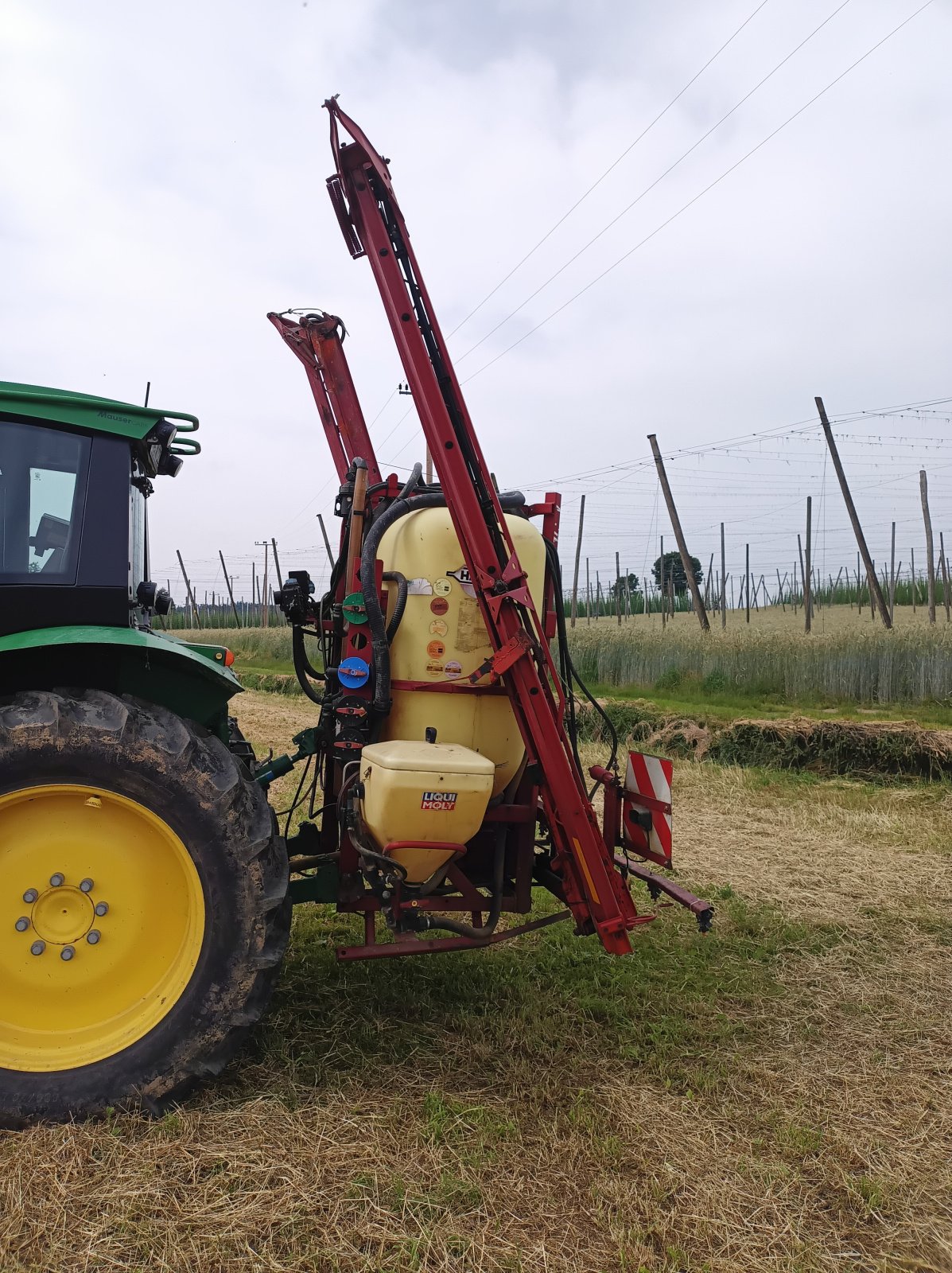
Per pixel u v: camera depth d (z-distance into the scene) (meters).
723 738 8.62
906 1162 2.38
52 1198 2.08
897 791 7.04
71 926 2.55
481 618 3.05
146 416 2.77
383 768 2.68
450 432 2.89
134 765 2.46
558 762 2.93
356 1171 2.22
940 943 3.99
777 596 36.84
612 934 2.98
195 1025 2.47
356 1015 3.09
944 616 23.78
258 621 43.78
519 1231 2.05
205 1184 2.14
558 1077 2.73
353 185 2.98
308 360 3.92
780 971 3.68
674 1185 2.23
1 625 2.63
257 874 2.54
